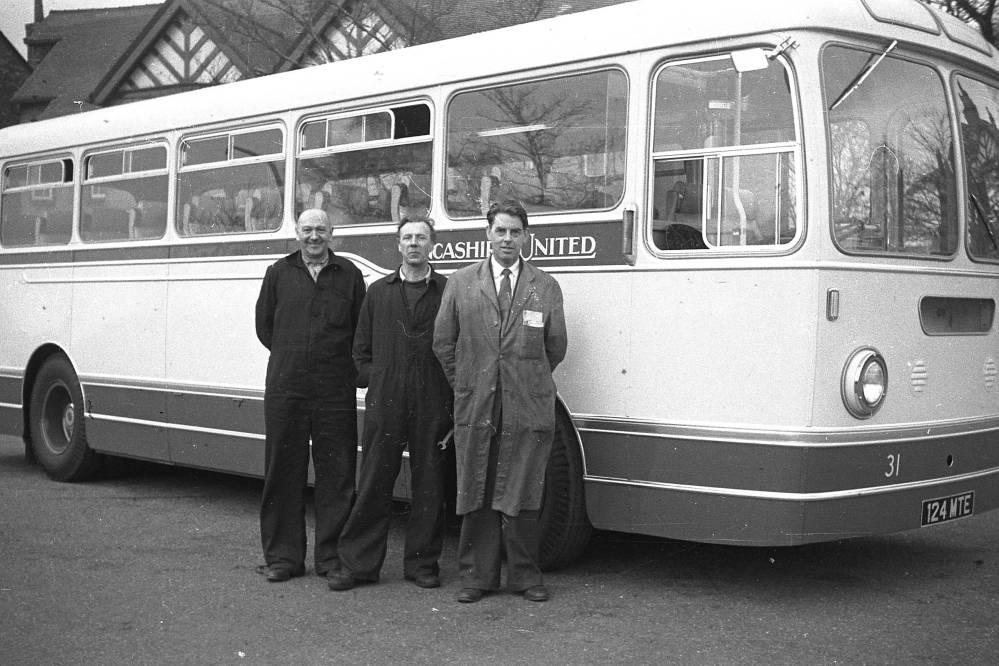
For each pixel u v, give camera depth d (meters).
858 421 5.80
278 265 6.52
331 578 6.31
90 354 9.68
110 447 9.50
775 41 5.75
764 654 5.14
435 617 5.76
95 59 36.25
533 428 5.93
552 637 5.42
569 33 6.51
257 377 8.25
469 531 6.11
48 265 10.17
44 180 10.34
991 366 6.65
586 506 6.34
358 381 6.33
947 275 6.30
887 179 6.04
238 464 8.41
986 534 7.73
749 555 7.07
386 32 16.78
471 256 6.95
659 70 6.11
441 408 6.24
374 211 7.55
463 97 7.02
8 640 5.36
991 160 6.79
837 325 5.70
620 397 6.17
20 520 8.20
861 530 5.81
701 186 5.95
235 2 18.36
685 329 5.95
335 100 7.77
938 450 6.21
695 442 5.90
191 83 27.41
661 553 7.12
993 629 5.50
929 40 6.29
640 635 5.44
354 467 6.57
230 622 5.68
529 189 6.65
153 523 8.12
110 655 5.16
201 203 8.78
